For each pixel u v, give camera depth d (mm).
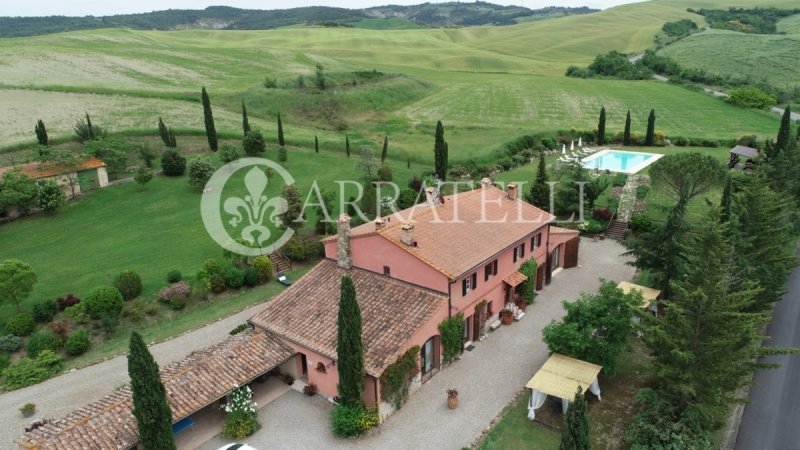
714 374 23938
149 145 75750
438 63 183625
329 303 32469
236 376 28109
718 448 25688
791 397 29375
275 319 32250
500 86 139000
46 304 36781
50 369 32906
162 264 44844
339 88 127500
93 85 107000
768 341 34875
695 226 36188
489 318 36219
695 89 130125
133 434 23938
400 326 29469
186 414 25391
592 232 52625
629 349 32594
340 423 26469
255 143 72562
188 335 36469
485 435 26766
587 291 41562
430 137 95188
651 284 37125
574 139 89438
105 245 48656
